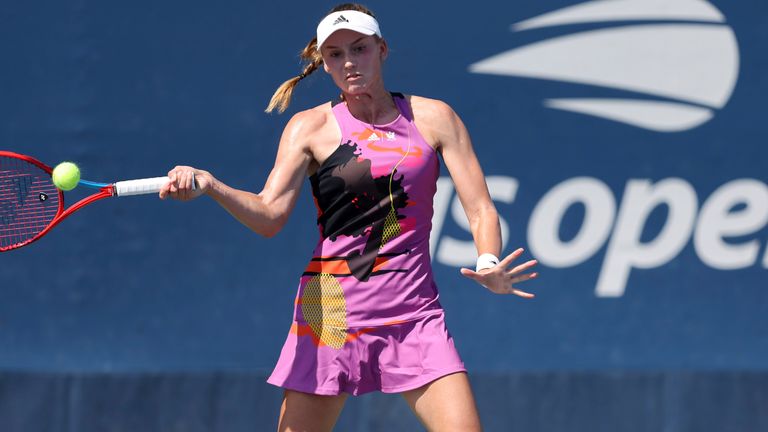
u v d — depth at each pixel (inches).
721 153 853.2
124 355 824.3
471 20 844.6
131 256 828.6
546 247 844.6
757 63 856.9
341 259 504.1
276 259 834.8
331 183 502.0
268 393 826.8
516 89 846.5
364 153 500.1
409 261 502.9
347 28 486.0
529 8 848.3
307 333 512.4
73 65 828.6
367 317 502.3
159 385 823.7
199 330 829.2
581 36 850.1
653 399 834.2
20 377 815.7
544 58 848.3
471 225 514.6
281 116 839.7
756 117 855.1
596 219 845.8
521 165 845.2
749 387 837.2
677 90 853.8
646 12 853.8
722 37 856.3
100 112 828.6
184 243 831.7
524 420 832.3
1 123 820.6
